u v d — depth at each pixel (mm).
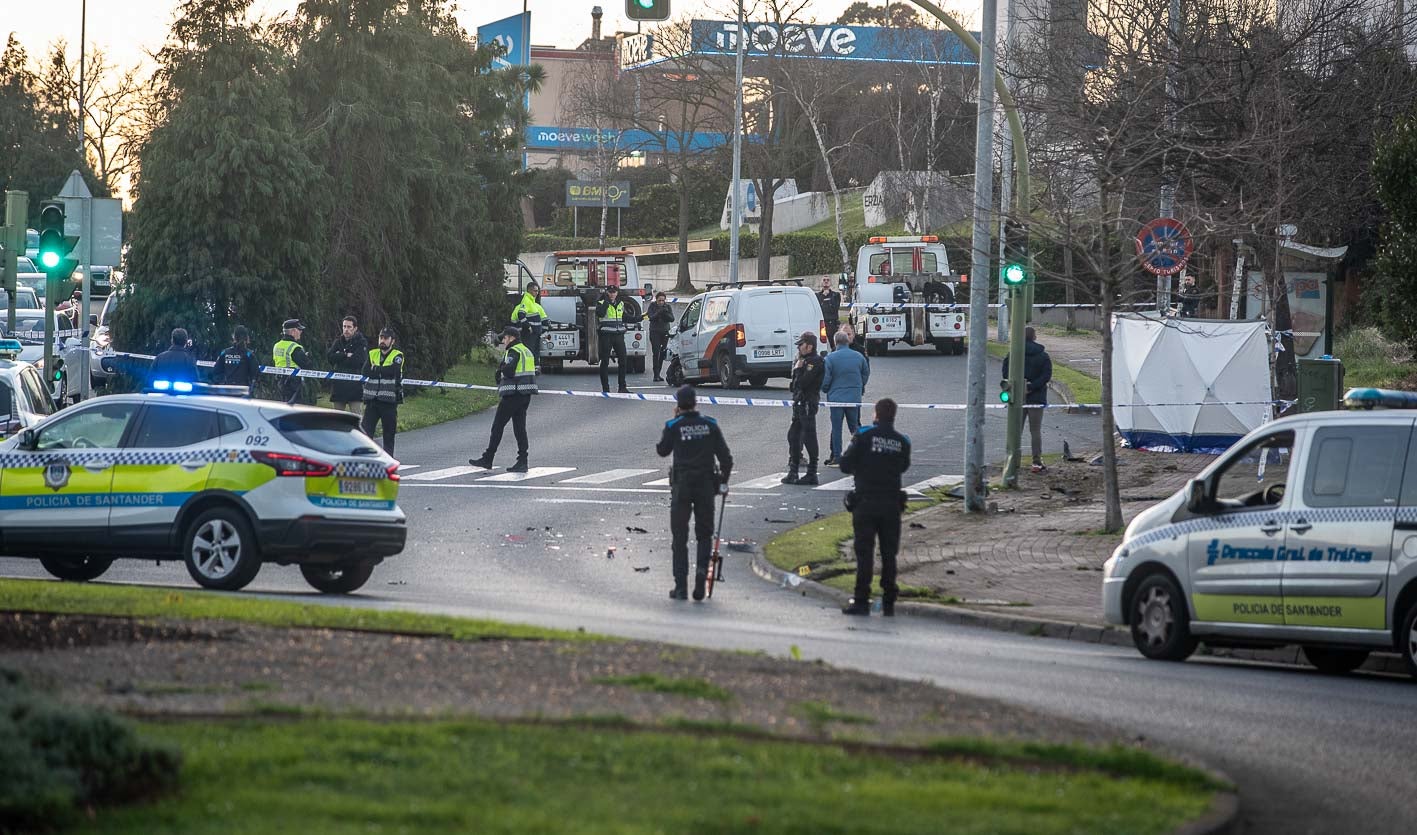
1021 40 146625
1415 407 42031
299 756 21578
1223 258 118312
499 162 151375
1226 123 101812
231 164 108125
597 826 18922
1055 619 48156
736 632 42125
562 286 151500
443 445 95438
